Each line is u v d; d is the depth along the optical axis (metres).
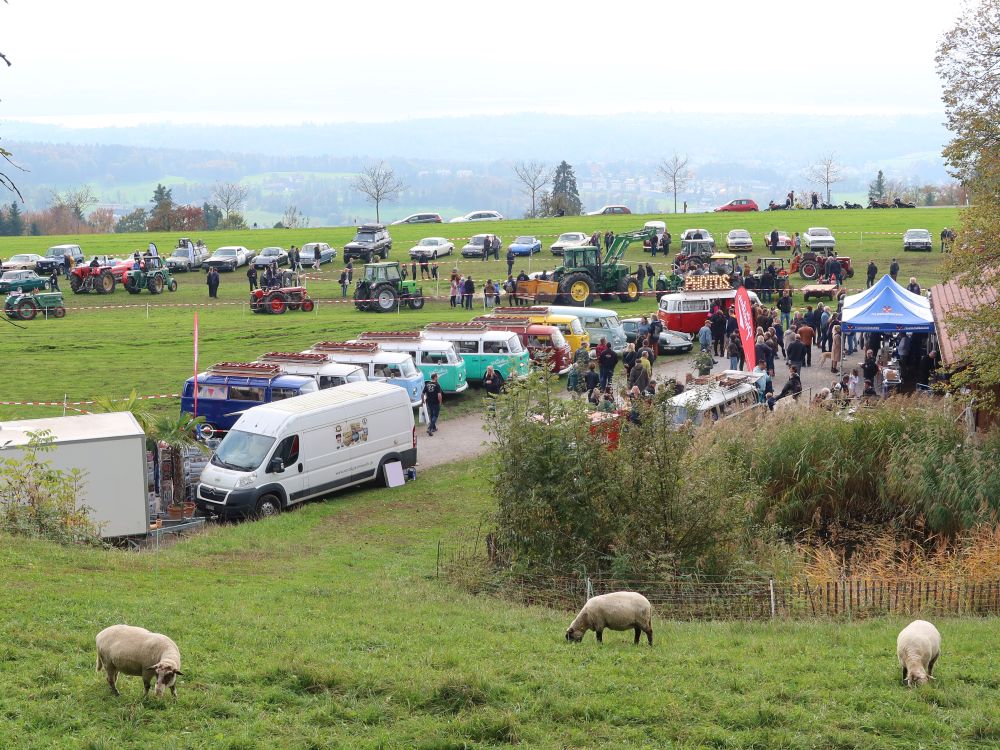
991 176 21.84
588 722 9.85
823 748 9.34
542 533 17.14
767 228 78.19
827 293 48.75
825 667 11.47
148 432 23.20
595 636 13.01
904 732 9.62
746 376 29.19
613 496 17.02
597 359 36.62
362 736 9.39
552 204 146.00
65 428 20.81
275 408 24.19
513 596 16.39
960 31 21.88
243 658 11.18
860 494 21.20
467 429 31.38
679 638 13.01
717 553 16.86
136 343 42.34
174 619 12.65
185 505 22.94
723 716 9.96
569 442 17.34
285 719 9.63
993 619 14.48
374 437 25.16
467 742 9.30
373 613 14.10
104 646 9.69
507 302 52.09
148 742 8.92
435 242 68.50
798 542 20.17
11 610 12.38
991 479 19.97
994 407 22.88
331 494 24.97
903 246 64.94
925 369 34.19
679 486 16.98
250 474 22.80
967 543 19.00
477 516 22.66
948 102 22.30
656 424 17.14
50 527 18.50
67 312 51.25
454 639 12.66
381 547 20.17
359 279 55.44
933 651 10.84
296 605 14.33
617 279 50.62
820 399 25.80
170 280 58.19
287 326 45.56
